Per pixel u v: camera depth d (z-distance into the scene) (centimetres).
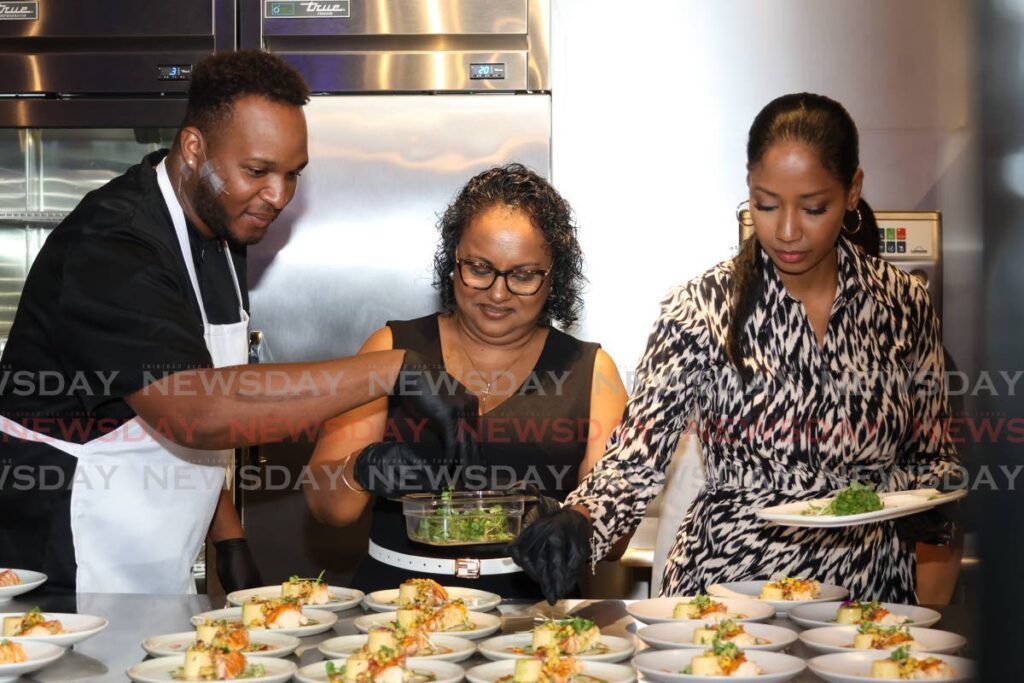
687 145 299
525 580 171
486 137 298
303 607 151
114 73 296
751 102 298
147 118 297
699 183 299
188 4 295
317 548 295
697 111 299
